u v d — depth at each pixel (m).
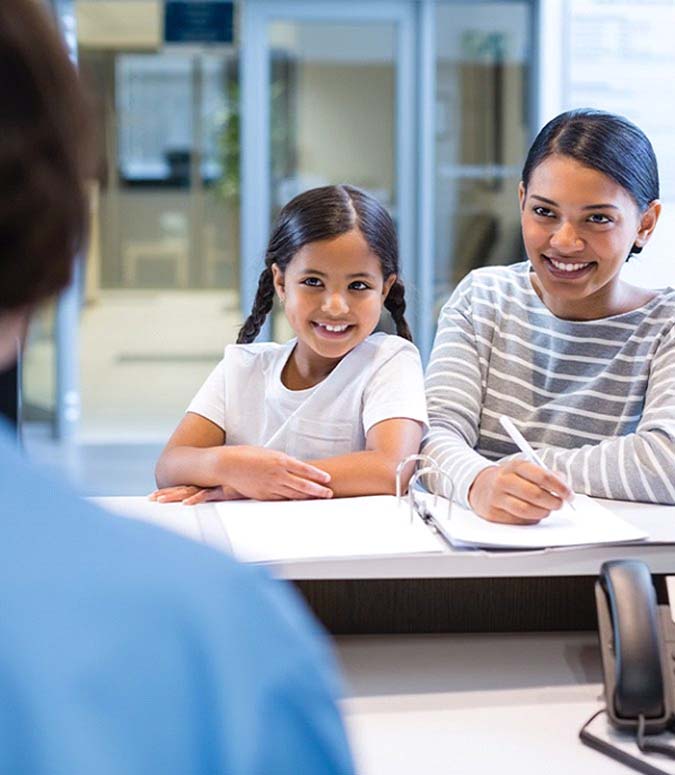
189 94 7.62
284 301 1.51
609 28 3.79
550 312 1.61
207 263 7.87
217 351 7.96
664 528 1.26
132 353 7.98
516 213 4.80
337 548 1.14
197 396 1.60
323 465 1.41
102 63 7.61
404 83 4.80
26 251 0.37
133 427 6.16
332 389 1.52
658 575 1.26
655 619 1.06
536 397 1.60
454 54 4.75
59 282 0.38
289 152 4.91
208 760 0.34
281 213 1.53
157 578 0.35
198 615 0.35
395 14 4.76
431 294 4.85
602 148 1.44
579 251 1.46
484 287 1.67
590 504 1.33
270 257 1.52
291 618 0.38
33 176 0.36
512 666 1.25
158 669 0.34
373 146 4.91
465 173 4.80
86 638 0.33
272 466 1.38
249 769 0.34
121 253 7.89
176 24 4.95
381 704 1.15
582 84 3.81
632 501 1.42
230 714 0.34
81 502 0.36
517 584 1.37
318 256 1.44
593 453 1.45
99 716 0.32
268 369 1.57
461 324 1.65
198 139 7.68
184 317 7.98
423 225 4.82
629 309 1.58
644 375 1.54
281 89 4.87
